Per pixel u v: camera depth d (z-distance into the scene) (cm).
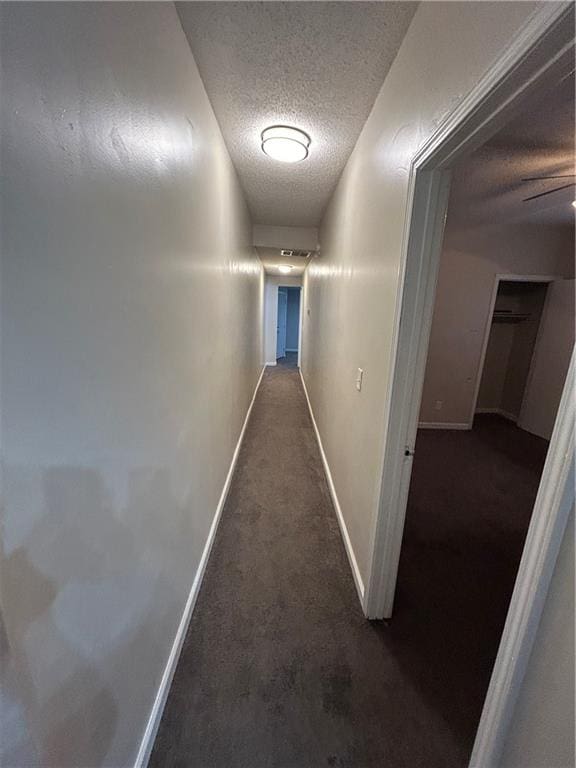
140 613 97
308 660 134
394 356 124
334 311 270
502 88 67
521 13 59
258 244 398
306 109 164
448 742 109
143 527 97
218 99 159
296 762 104
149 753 103
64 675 62
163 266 106
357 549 175
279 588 169
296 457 322
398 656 137
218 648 138
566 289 385
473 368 421
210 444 189
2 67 43
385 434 132
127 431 85
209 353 178
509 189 260
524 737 64
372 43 120
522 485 284
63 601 61
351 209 207
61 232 56
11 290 46
